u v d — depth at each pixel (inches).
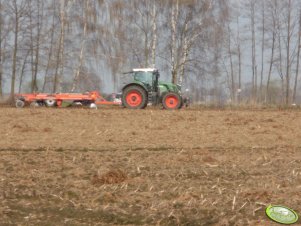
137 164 1023.6
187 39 4722.0
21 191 815.7
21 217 692.1
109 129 1665.8
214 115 2226.9
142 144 1325.0
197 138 1470.2
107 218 695.7
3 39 4854.8
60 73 4803.2
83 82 5024.6
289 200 767.1
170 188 835.4
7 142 1326.3
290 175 939.3
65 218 692.7
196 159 1098.1
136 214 710.5
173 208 732.7
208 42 4758.9
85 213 714.8
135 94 3157.0
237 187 844.6
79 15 4909.0
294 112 2541.8
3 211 711.1
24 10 4749.0
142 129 1681.8
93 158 1093.8
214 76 4928.6
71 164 1021.8
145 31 4827.8
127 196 792.3
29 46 4879.4
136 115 2165.4
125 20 4901.6
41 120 1909.4
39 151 1182.9
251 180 895.1
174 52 4697.3
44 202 764.0
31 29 4847.4
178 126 1779.0
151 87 3193.9
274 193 805.9
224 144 1344.7
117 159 1083.9
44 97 3651.6
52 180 890.1
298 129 1728.6
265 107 3705.7
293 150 1251.2
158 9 4704.7
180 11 4670.3
